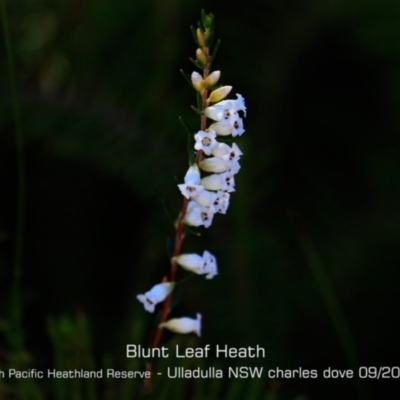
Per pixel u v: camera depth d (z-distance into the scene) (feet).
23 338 1.98
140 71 2.41
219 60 2.44
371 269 2.36
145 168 2.29
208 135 1.68
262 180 2.32
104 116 2.33
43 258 2.39
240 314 2.21
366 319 2.36
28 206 2.40
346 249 2.37
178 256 1.75
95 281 2.42
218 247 2.25
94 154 2.30
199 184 1.70
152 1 2.43
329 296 1.99
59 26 2.41
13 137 2.35
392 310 2.36
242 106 1.68
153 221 2.30
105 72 2.42
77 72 2.42
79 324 1.90
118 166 2.30
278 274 2.23
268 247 2.24
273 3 2.44
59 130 2.31
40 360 2.15
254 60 2.44
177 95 2.40
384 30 2.44
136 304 2.31
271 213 2.41
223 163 1.70
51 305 2.36
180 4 2.41
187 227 1.73
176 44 2.40
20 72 2.39
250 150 2.28
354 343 2.35
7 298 2.25
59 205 2.42
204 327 2.22
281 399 2.26
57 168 2.42
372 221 2.41
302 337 2.35
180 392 1.90
